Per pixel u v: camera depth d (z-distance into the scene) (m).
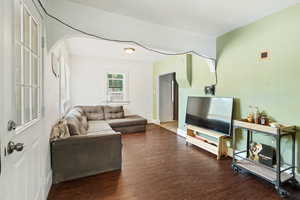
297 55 2.08
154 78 6.48
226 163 2.79
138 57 5.59
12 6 1.00
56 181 2.15
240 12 2.32
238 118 2.87
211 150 3.13
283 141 2.28
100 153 2.40
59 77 2.95
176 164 2.75
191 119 3.83
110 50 4.65
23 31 1.24
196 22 2.64
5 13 0.91
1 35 0.87
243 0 2.02
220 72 3.23
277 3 2.09
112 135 2.48
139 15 2.42
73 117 3.11
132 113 6.27
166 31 2.80
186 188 2.05
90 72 5.58
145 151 3.36
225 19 2.54
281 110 2.26
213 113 3.24
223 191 2.00
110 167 2.48
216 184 2.15
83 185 2.11
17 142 1.08
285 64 2.21
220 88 3.24
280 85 2.27
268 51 2.40
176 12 2.33
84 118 4.03
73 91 5.38
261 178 2.29
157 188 2.05
